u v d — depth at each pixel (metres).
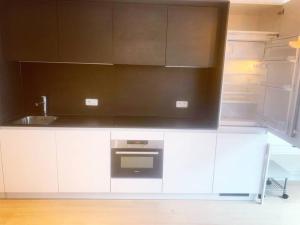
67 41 2.39
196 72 2.88
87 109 2.91
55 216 2.28
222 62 2.35
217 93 2.46
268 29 2.63
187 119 2.87
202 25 2.42
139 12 2.38
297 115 1.94
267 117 2.54
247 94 2.81
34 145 2.38
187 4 2.37
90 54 2.43
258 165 2.53
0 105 2.34
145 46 2.45
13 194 2.53
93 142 2.41
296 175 3.12
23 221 2.20
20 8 2.32
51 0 2.31
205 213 2.39
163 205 2.51
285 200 2.65
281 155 3.17
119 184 2.51
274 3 2.36
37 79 2.81
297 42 1.85
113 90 2.89
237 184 2.57
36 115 2.86
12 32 2.36
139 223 2.22
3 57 2.38
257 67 2.74
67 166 2.44
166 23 2.41
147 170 2.50
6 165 2.40
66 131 2.37
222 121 2.56
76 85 2.85
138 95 2.92
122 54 2.45
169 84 2.90
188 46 2.46
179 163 2.50
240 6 2.47
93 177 2.48
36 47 2.39
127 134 2.41
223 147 2.48
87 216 2.30
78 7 2.34
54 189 2.49
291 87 2.01
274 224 2.24
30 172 2.43
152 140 2.44
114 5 2.36
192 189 2.56
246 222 2.27
